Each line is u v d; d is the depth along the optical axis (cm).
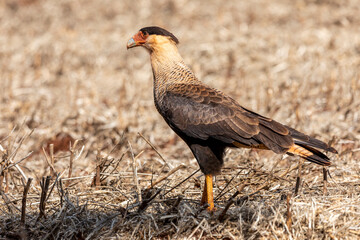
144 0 2580
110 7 2552
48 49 2061
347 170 1028
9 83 1694
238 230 824
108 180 1052
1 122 1500
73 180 1052
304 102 1477
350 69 1675
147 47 1020
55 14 2509
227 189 993
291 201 842
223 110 901
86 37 2198
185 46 2020
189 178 1002
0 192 940
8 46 2114
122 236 840
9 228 887
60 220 861
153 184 938
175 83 979
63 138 1362
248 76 1764
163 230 847
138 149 1284
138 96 1617
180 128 926
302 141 874
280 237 801
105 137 1376
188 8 2447
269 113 1425
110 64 1959
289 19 2230
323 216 823
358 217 829
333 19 2181
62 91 1727
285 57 1841
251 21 2242
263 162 1102
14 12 2558
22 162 1218
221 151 931
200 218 852
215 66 1848
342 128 1288
